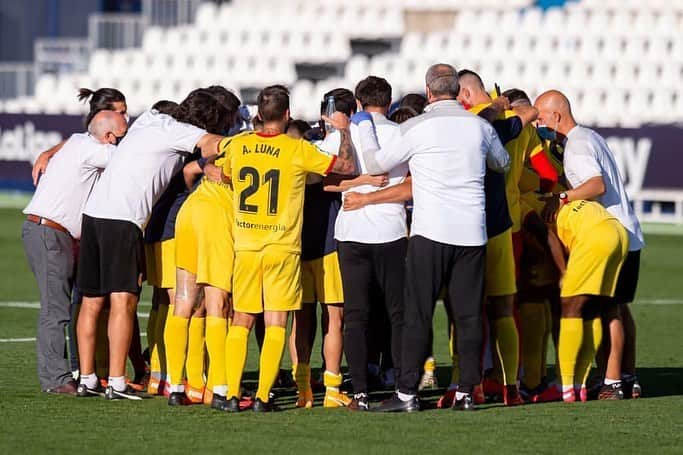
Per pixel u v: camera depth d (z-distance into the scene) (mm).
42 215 26922
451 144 24203
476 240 24219
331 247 25609
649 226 79500
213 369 25109
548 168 26609
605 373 27234
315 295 25891
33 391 27125
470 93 26594
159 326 27109
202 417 24078
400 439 21922
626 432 22719
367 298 25125
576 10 92625
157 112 26984
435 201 24203
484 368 27500
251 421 23672
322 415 24453
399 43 97438
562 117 27281
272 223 24406
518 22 93312
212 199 25391
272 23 97312
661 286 52469
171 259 26453
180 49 97125
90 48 102438
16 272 55625
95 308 26453
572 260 25766
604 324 26891
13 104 98375
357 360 25094
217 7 104000
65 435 22141
